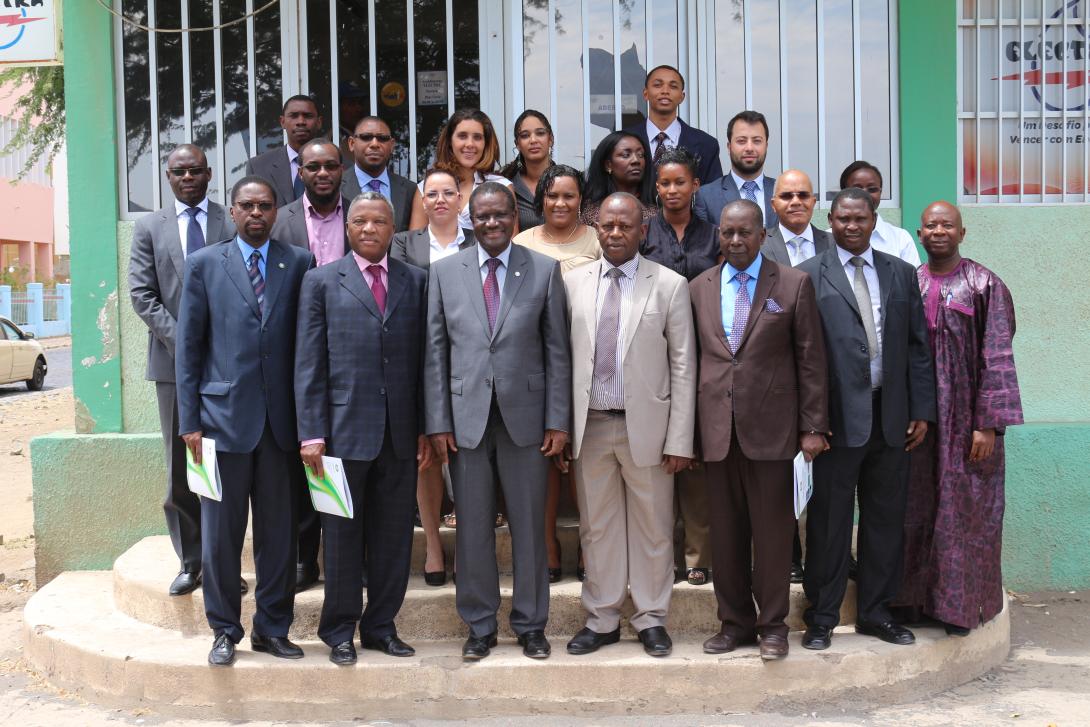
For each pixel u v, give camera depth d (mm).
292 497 4188
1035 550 5621
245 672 4055
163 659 4133
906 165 5676
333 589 4121
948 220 4457
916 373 4309
